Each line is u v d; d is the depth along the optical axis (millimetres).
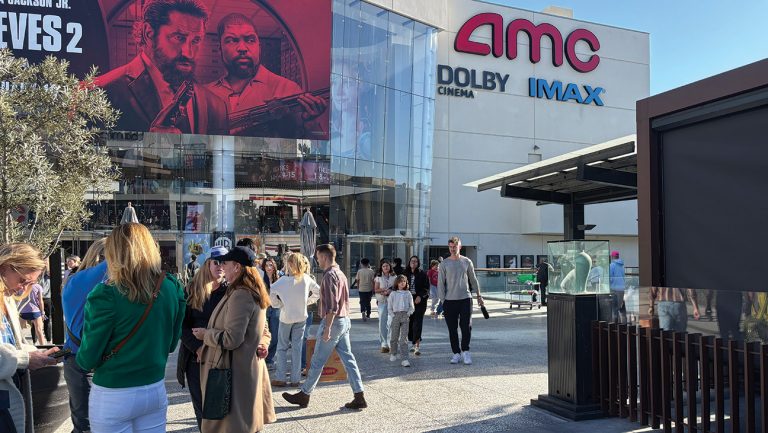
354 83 28281
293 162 26797
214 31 24531
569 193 18484
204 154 25750
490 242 37250
